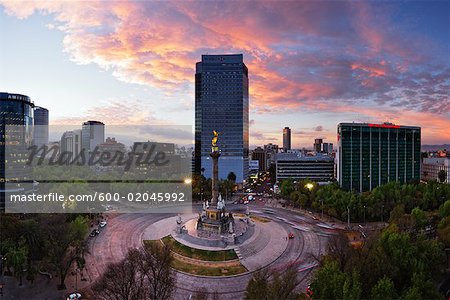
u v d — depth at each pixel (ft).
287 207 527.40
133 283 212.84
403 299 183.32
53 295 228.43
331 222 427.74
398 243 247.70
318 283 198.80
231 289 243.19
